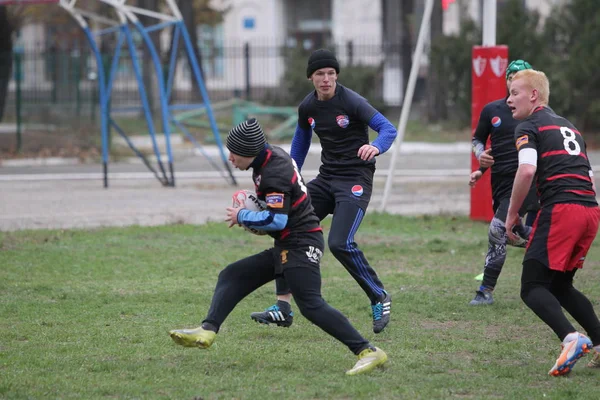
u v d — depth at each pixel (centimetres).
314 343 1764
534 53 7138
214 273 2497
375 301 1791
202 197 4266
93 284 2331
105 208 3866
